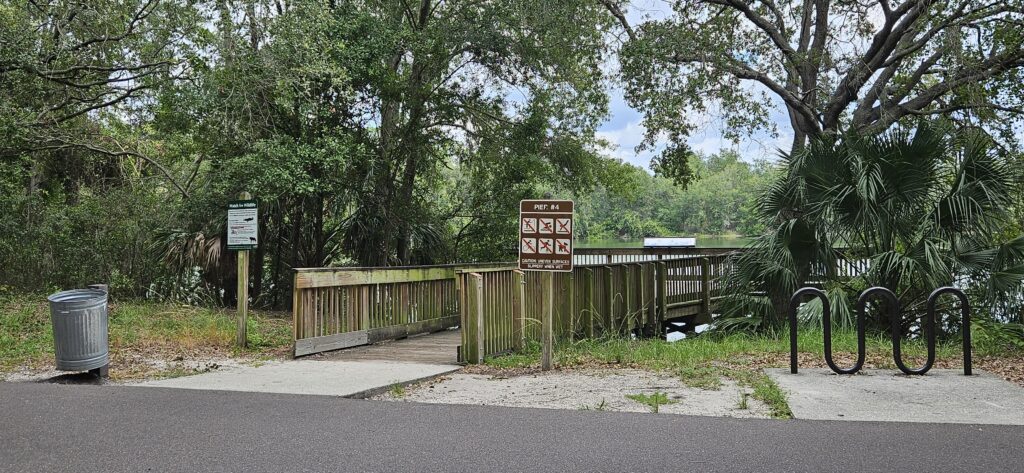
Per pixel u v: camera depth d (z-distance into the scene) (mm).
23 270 16344
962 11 14367
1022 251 10461
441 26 15789
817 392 6574
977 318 10320
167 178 18297
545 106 16906
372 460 4664
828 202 11469
